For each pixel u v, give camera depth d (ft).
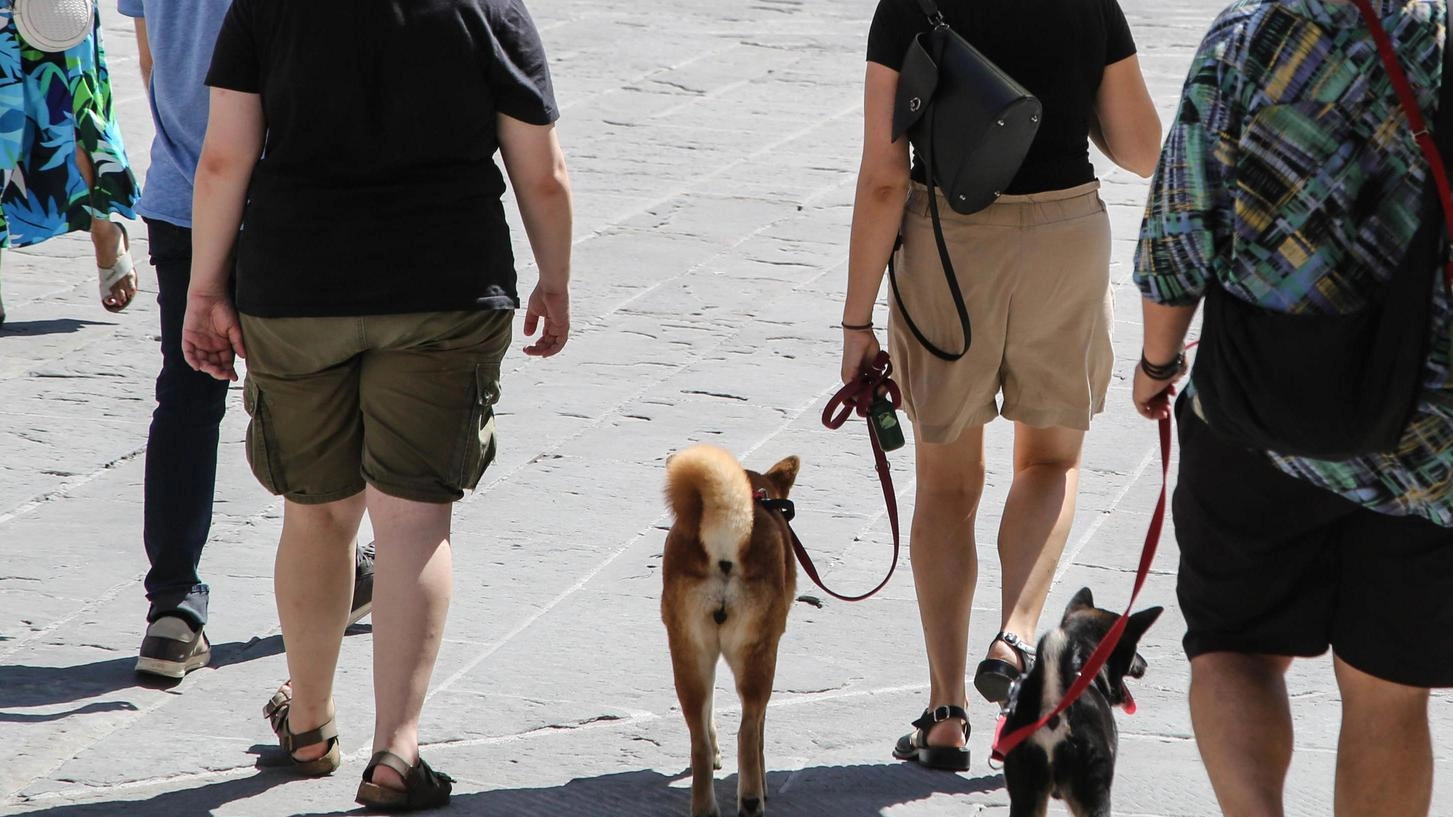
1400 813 21.36
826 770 28.94
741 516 26.71
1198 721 21.58
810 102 92.12
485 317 25.66
